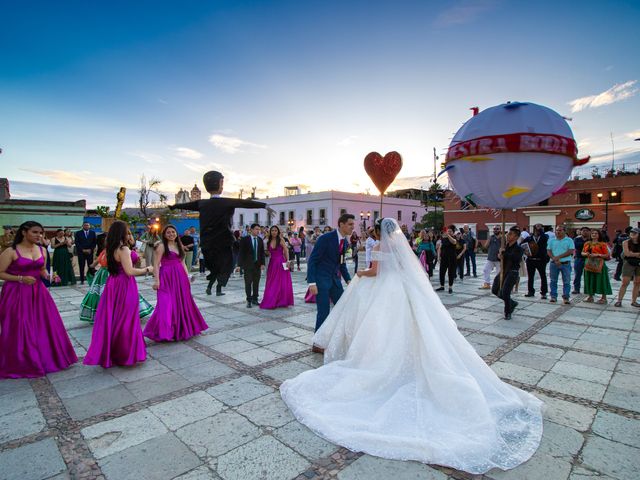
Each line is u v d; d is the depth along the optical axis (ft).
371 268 11.18
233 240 13.58
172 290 15.38
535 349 14.40
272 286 22.07
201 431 8.36
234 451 7.57
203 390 10.58
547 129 9.71
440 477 6.77
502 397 9.09
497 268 28.91
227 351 14.10
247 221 156.04
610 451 7.57
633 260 22.35
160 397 10.12
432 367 8.94
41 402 9.84
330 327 12.79
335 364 10.42
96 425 8.63
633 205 80.74
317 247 14.33
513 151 9.66
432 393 8.73
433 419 8.09
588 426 8.59
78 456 7.43
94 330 12.32
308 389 9.57
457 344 9.65
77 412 9.28
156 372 11.98
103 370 12.18
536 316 20.20
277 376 11.62
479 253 79.05
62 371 12.09
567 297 23.89
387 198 143.64
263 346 14.70
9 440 8.02
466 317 19.90
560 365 12.66
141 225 63.87
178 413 9.20
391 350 9.75
